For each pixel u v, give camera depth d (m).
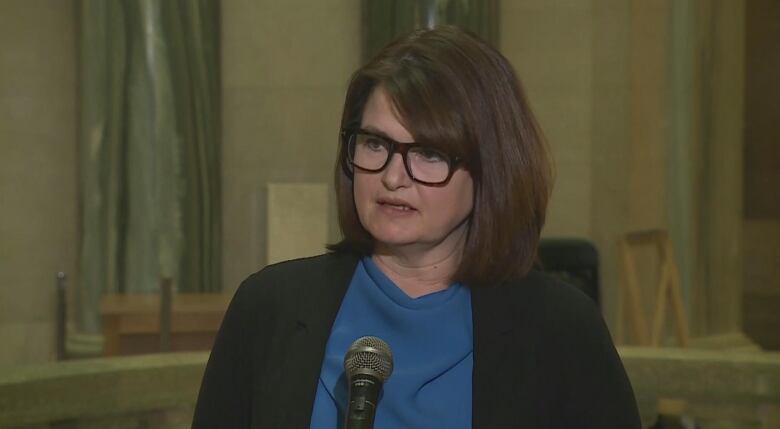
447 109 3.78
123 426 7.39
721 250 16.70
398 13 15.86
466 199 3.96
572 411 4.00
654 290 16.48
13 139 16.31
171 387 7.62
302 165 17.14
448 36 3.95
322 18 17.02
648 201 16.78
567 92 17.39
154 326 13.96
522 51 17.42
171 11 15.55
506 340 3.98
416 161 3.86
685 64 16.34
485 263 4.02
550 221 17.52
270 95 17.02
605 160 17.25
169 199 15.70
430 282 4.16
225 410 4.24
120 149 15.52
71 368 7.31
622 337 15.29
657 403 8.11
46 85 16.38
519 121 3.96
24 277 16.44
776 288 23.55
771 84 23.67
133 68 15.42
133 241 15.63
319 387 3.94
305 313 4.14
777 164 23.81
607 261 17.27
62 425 7.11
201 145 15.92
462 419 3.82
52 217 16.50
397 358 3.91
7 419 6.86
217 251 16.17
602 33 17.17
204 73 15.91
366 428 3.41
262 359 4.19
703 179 16.52
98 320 15.66
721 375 8.10
